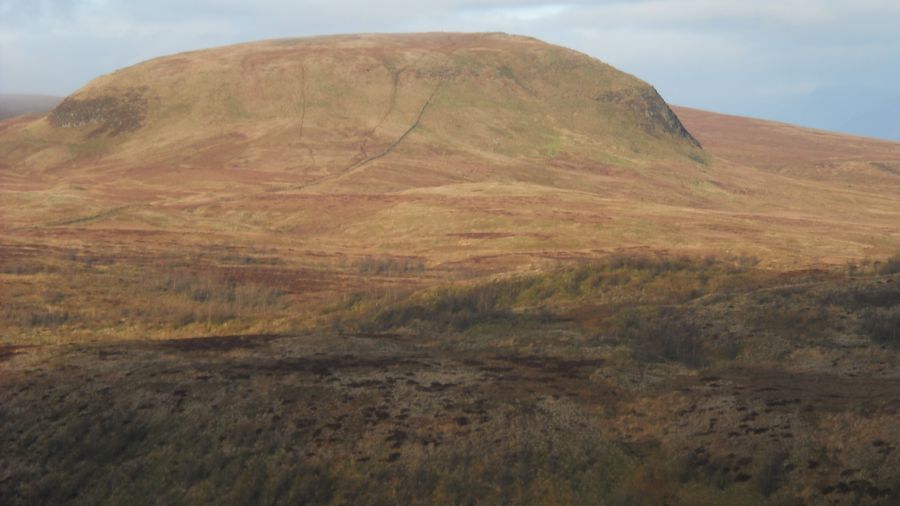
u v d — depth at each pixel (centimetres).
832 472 1858
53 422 2462
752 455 1983
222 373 2741
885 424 1967
